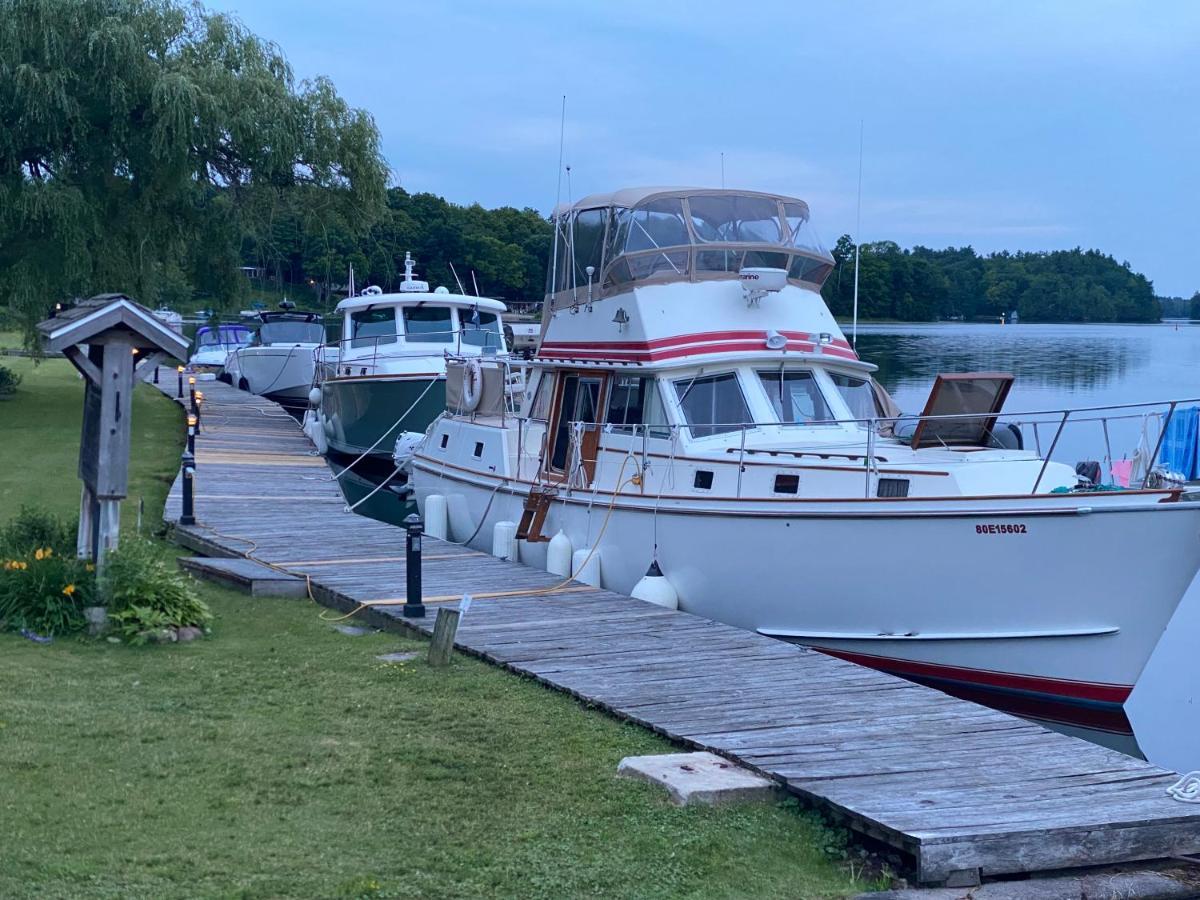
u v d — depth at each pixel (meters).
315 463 20.62
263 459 20.77
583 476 13.10
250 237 26.86
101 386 9.09
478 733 7.26
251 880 5.02
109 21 21.36
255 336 35.31
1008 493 10.28
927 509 10.06
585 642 9.62
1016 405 21.55
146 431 23.44
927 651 10.41
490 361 16.02
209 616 9.76
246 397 30.91
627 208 12.65
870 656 10.73
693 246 12.55
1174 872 5.79
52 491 16.20
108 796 5.88
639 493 12.16
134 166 22.20
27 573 9.19
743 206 13.08
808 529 10.70
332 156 24.66
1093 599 9.58
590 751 7.01
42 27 20.72
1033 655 9.94
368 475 23.03
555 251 14.34
